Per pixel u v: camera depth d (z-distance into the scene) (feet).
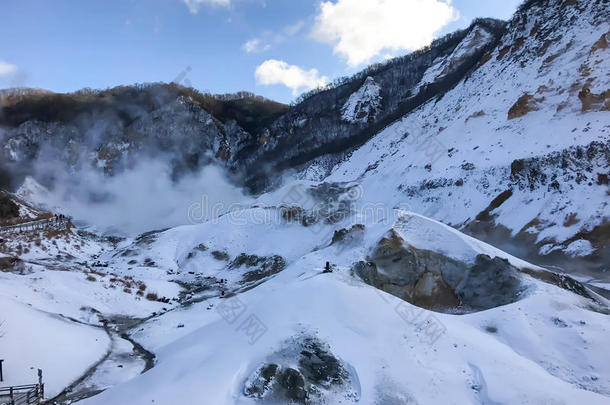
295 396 35.37
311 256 83.41
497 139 152.15
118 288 91.61
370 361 40.52
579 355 42.88
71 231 158.51
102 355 57.57
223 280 122.62
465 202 135.33
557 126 134.51
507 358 42.11
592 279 86.28
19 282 75.77
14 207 172.76
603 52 148.66
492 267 69.67
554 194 112.06
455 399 36.47
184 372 38.91
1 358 46.06
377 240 78.95
